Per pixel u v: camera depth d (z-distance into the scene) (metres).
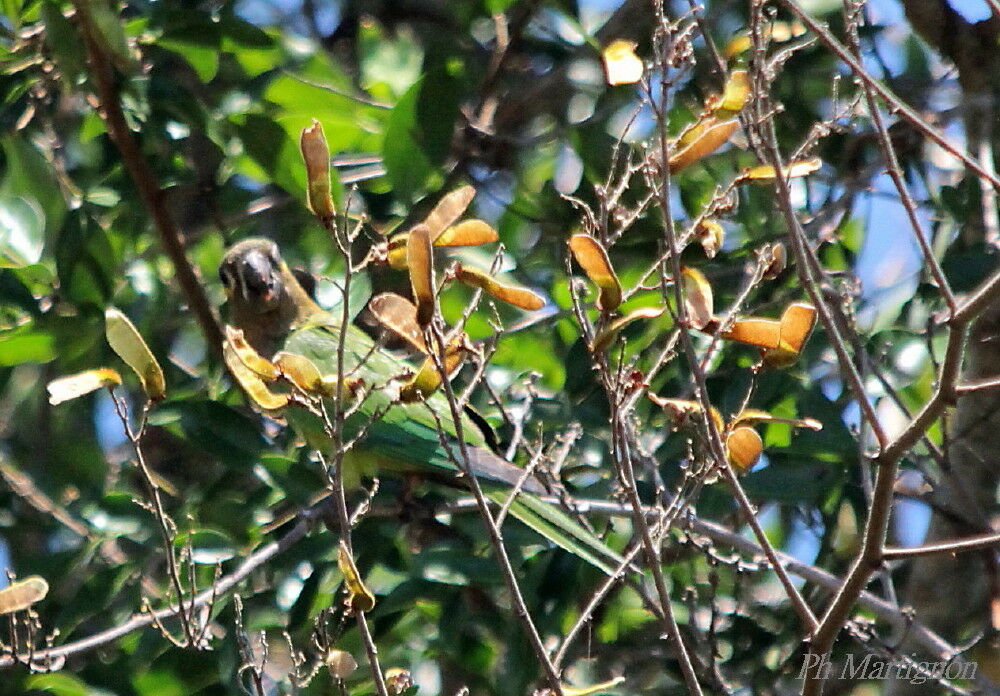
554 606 10.67
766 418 8.00
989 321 12.78
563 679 10.66
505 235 12.83
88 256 10.84
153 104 10.73
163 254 12.67
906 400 12.76
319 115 11.77
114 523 10.65
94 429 12.03
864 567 7.57
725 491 11.06
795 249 7.49
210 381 11.67
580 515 10.26
